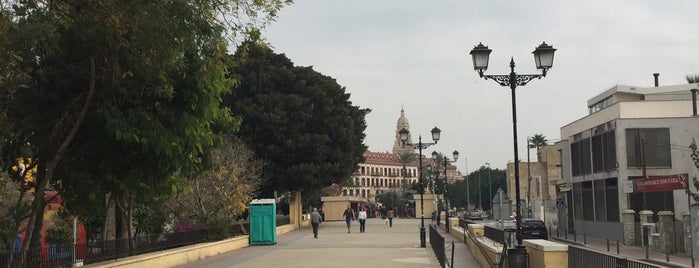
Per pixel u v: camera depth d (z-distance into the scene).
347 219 42.47
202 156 16.69
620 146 38.88
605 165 41.50
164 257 19.31
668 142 38.66
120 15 11.71
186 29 12.66
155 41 12.41
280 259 22.47
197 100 14.50
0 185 14.82
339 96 52.03
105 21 12.03
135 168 15.05
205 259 22.95
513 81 16.33
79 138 14.83
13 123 13.69
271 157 47.66
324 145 48.84
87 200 16.05
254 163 41.38
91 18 12.07
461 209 121.06
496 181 133.12
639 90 53.38
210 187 28.97
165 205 26.62
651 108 41.44
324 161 49.31
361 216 42.69
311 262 21.12
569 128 50.56
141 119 13.89
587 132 44.75
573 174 48.28
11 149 14.49
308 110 48.41
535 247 12.81
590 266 10.15
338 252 25.44
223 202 29.27
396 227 51.62
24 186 14.94
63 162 14.95
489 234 24.03
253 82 47.84
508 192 88.12
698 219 23.62
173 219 29.62
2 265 11.56
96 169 15.13
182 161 14.88
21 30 11.49
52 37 12.02
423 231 28.30
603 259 9.45
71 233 22.06
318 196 73.00
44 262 12.87
